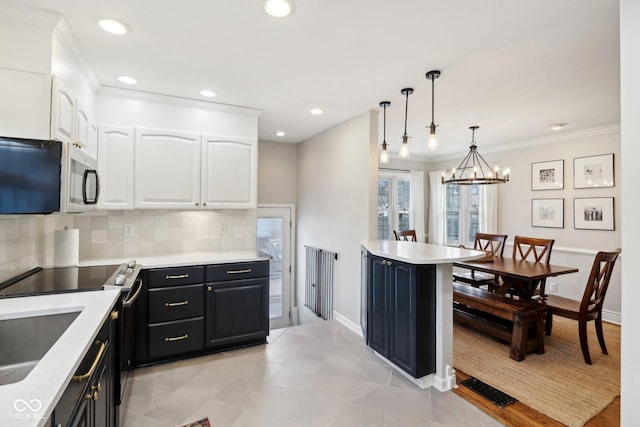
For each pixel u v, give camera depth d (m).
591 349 3.13
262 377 2.54
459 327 3.71
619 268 3.83
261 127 4.14
